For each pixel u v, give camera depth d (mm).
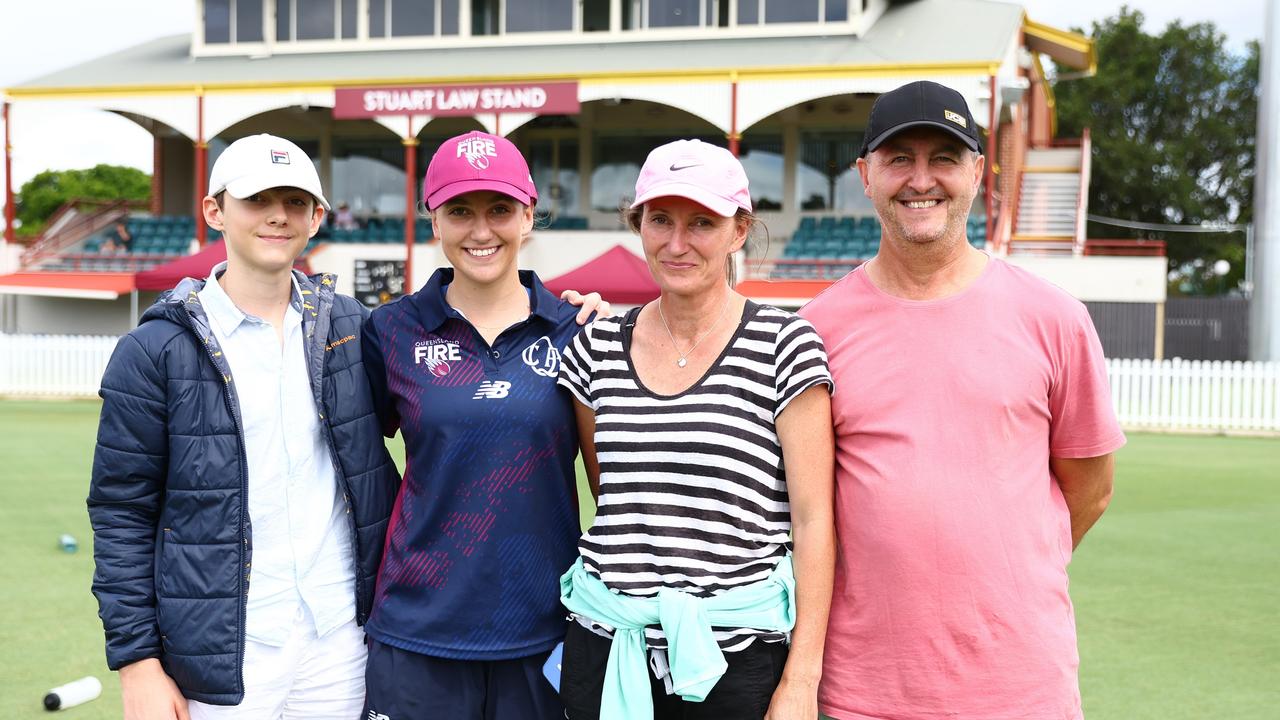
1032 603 2662
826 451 2729
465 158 2969
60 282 22531
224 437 2922
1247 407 16047
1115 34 41906
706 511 2693
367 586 3146
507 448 2982
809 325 2779
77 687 4500
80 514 8547
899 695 2682
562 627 3076
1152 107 42156
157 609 2904
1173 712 4520
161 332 2912
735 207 2711
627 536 2746
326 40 24672
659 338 2830
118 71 24172
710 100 20125
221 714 2955
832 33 22172
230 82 21844
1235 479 10938
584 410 3033
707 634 2619
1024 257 21641
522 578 2992
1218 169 41969
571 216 24734
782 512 2789
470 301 3127
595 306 3145
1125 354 21203
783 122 23656
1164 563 7141
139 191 57469
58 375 19625
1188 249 40844
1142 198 39656
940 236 2723
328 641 3111
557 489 3061
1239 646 5383
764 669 2707
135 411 2869
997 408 2689
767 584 2707
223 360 2914
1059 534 2809
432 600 2979
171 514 2916
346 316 3174
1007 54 21219
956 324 2756
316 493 3090
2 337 19734
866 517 2727
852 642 2752
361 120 25297
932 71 19016
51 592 6262
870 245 22188
